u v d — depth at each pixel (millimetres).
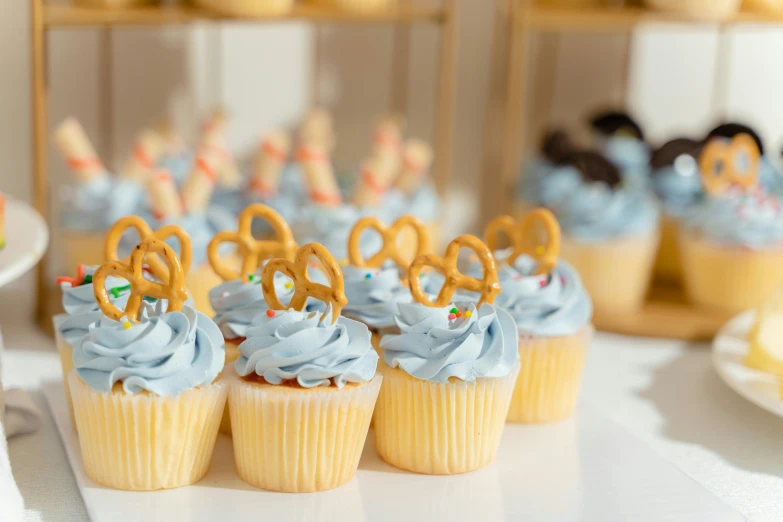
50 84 1124
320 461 772
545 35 1274
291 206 1081
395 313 827
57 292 1090
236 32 1181
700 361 1011
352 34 1220
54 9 995
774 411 864
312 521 751
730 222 1055
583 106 1301
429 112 1266
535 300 853
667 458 854
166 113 1170
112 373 753
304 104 1218
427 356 792
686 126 1305
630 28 1273
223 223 1014
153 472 768
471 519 758
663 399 938
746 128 1122
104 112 1148
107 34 1135
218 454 818
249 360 774
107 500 763
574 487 792
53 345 984
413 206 1090
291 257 848
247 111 1200
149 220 992
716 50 1285
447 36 1110
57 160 1136
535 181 1133
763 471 844
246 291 828
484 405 791
